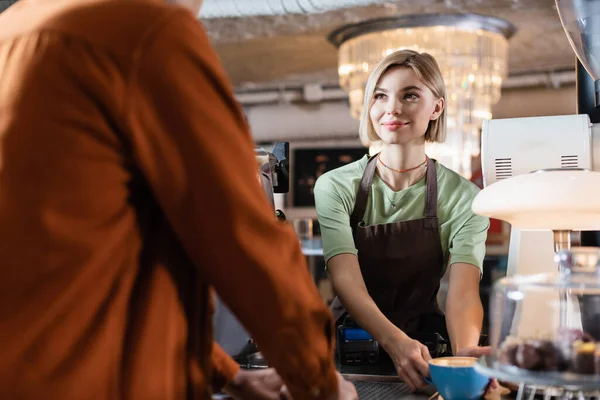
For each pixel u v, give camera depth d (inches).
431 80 66.9
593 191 45.0
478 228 68.0
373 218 70.2
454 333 60.7
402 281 70.4
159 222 35.4
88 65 31.9
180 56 32.6
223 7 209.9
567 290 39.8
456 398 41.8
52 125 31.9
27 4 36.0
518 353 37.9
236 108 34.7
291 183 270.4
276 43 242.2
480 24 218.1
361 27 223.3
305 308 34.3
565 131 57.1
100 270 32.6
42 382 31.3
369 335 63.1
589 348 36.6
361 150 269.7
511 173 57.7
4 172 32.0
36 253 31.6
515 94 257.6
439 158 225.9
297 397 36.4
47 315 31.5
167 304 34.5
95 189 32.2
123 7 33.0
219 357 43.8
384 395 52.8
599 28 53.1
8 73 33.2
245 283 33.5
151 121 32.3
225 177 32.8
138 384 32.9
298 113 272.8
